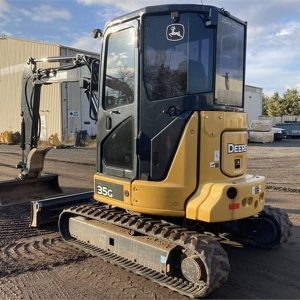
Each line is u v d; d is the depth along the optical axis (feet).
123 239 16.57
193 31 14.98
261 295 14.79
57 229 22.77
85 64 22.30
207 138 15.05
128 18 15.89
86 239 18.78
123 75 16.47
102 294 14.76
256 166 52.03
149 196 15.25
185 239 14.08
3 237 21.31
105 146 17.63
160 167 15.28
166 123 15.17
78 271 16.85
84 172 45.93
